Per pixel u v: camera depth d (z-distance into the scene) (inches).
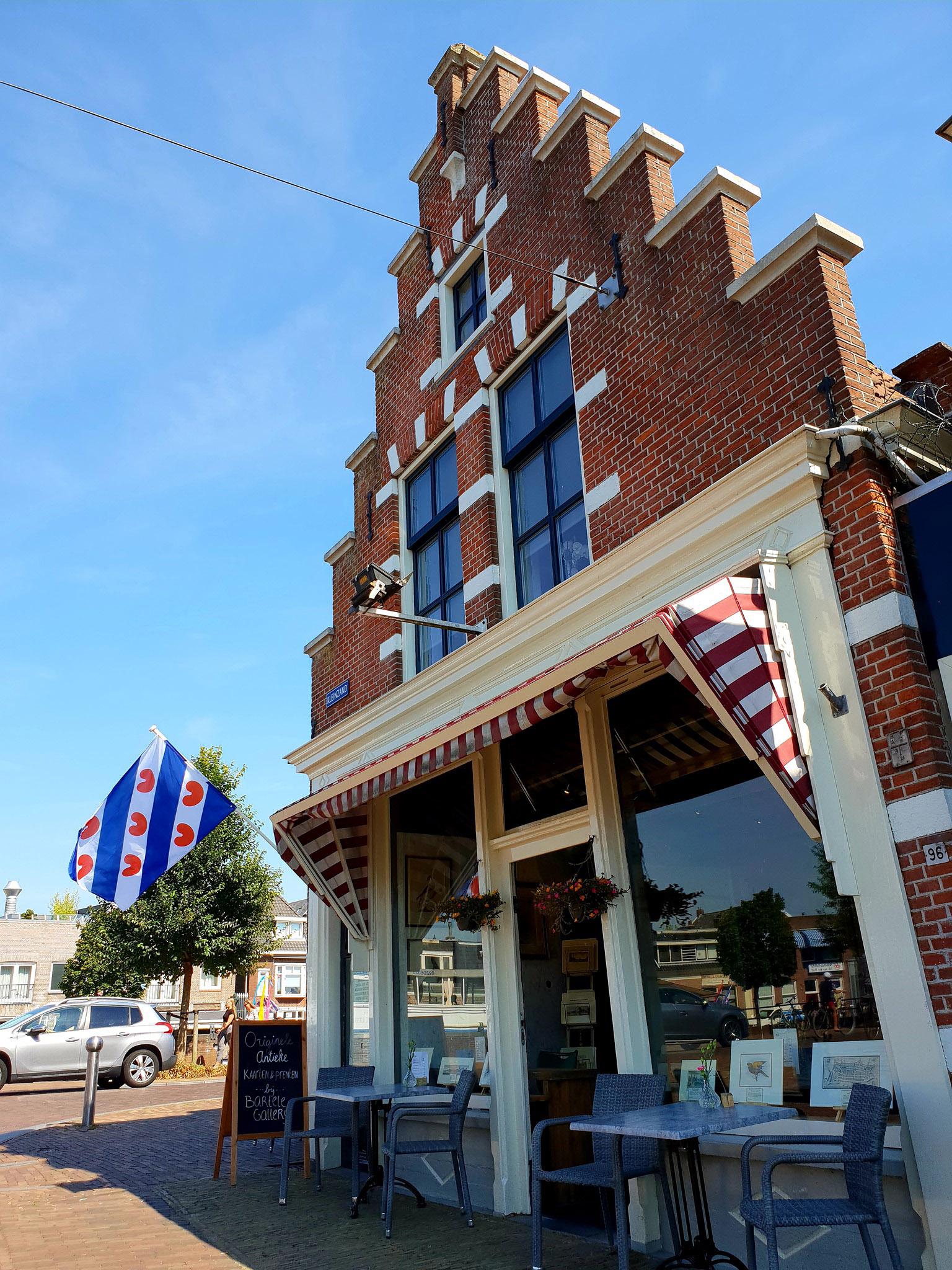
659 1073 240.2
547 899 263.4
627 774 267.6
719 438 248.7
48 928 1382.9
